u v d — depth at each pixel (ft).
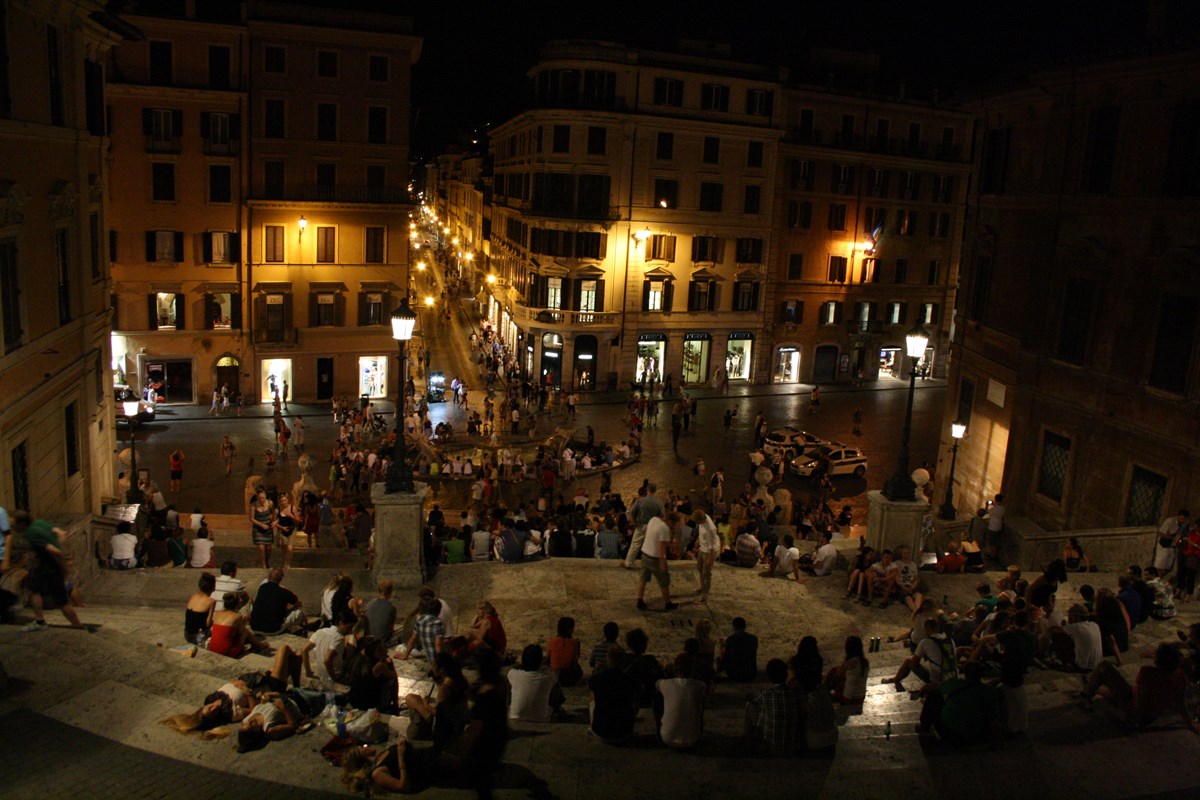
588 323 181.88
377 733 32.65
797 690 33.04
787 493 112.37
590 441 135.33
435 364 200.54
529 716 36.06
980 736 33.65
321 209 156.15
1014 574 51.78
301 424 132.57
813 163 194.29
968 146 208.85
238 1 150.30
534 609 51.11
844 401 187.21
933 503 108.88
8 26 58.85
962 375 103.09
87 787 27.14
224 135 149.69
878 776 30.96
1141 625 49.49
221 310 155.53
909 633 48.11
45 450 66.28
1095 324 78.23
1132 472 73.10
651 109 178.19
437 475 120.78
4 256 57.82
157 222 148.36
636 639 38.91
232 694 32.50
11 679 34.06
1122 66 73.46
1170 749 33.88
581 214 177.37
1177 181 70.28
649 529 51.39
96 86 83.46
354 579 55.11
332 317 161.68
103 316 85.25
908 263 209.05
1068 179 82.38
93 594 50.96
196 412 152.15
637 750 33.17
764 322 196.65
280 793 28.02
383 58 155.53
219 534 84.74
